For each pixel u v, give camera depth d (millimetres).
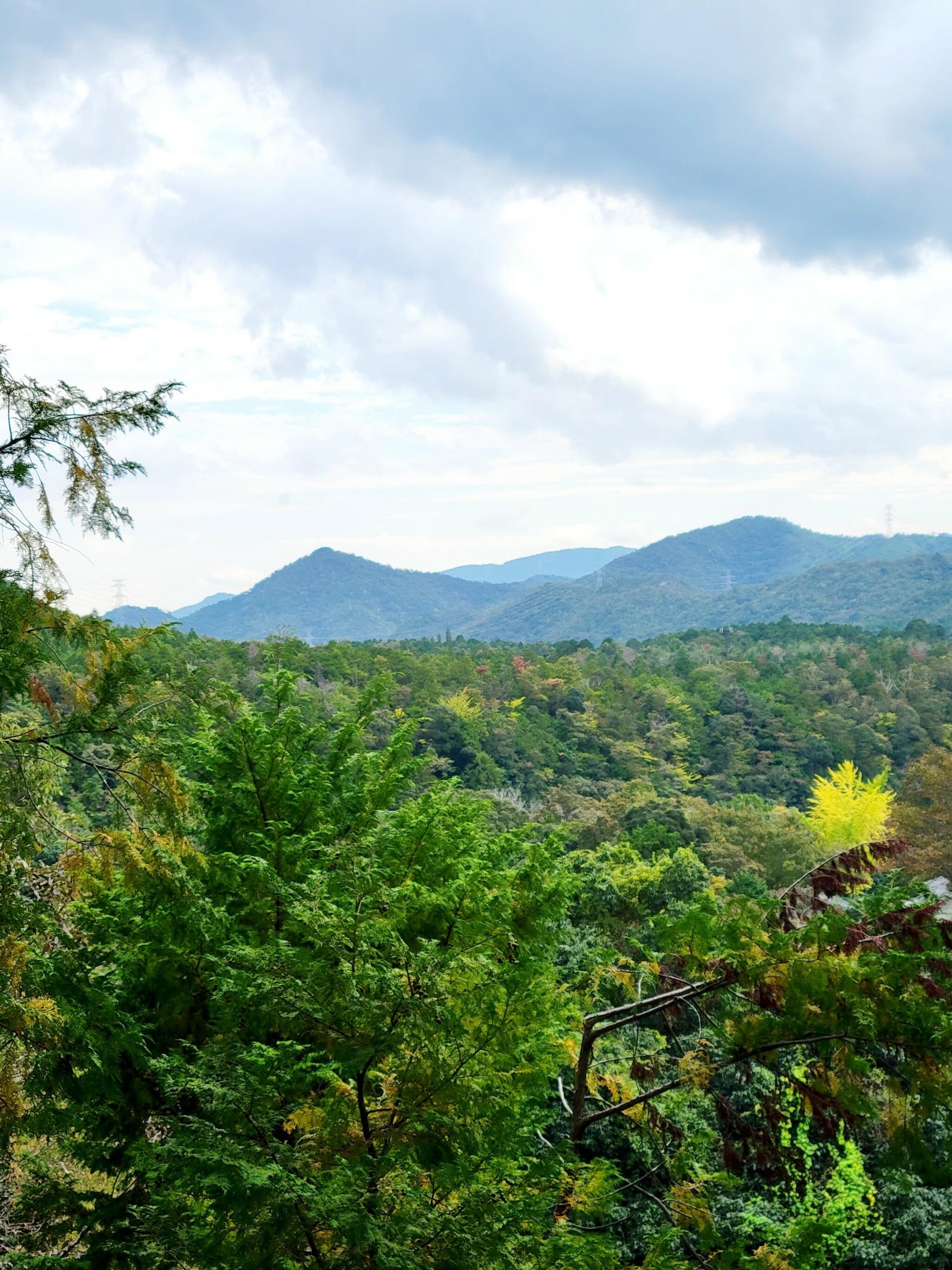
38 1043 4816
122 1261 4875
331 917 4750
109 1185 6855
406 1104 4961
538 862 6777
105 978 6277
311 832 6859
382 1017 4613
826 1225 6227
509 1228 4742
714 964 6215
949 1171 5582
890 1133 5711
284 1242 4281
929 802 43188
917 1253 11008
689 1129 8539
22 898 5043
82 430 5098
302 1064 4859
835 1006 5680
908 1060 5680
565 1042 7621
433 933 6215
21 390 5035
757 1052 6035
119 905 6531
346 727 8203
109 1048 5016
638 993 7766
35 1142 6820
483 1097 5055
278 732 7727
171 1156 4418
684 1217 6504
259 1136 4539
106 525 5301
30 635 5066
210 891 6707
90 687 5312
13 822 5070
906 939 5906
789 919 6621
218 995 5160
